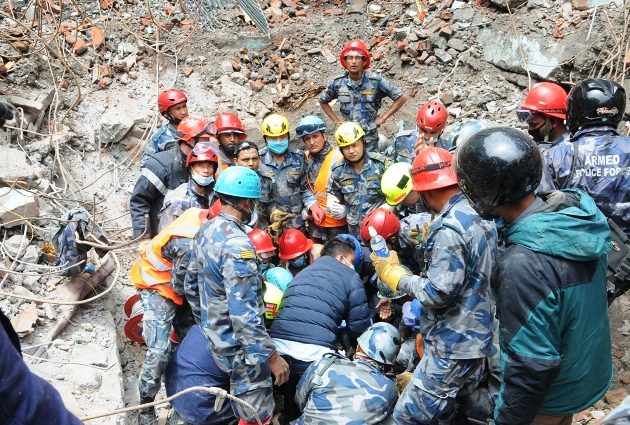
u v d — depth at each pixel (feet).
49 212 18.45
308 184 20.57
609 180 12.67
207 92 25.27
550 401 9.15
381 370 13.38
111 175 22.66
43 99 22.41
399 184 16.31
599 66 22.72
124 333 17.03
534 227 8.30
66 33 24.85
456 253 11.10
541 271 8.23
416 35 25.66
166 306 14.46
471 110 24.35
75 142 22.75
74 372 14.34
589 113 12.82
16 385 4.46
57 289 16.30
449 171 11.53
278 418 15.37
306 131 19.76
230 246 12.42
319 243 20.38
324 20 27.48
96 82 24.25
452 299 11.40
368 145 22.08
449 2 26.23
